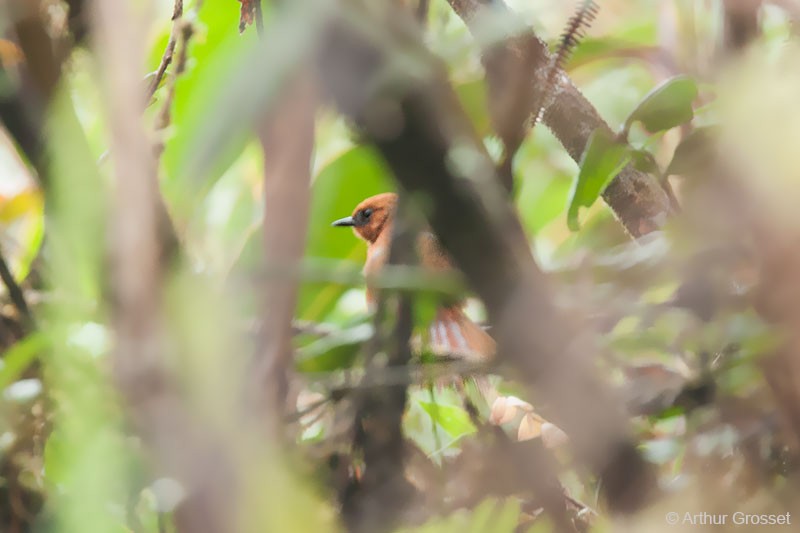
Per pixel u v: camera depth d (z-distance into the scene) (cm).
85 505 229
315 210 501
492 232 217
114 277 186
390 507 315
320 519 266
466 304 430
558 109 362
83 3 274
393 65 198
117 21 182
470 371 285
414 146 206
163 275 191
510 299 221
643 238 341
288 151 220
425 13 254
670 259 284
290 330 234
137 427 220
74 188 210
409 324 315
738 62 263
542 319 223
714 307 285
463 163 212
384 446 318
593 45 548
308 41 189
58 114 237
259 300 238
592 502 349
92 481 231
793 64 244
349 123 208
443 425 438
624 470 256
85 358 280
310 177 224
